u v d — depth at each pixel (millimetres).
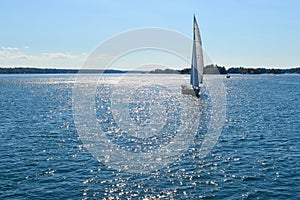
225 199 23594
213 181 26953
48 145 39219
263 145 38531
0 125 53219
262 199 23516
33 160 32719
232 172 28984
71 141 41531
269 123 54125
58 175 28453
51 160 32844
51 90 151125
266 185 25906
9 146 38406
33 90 151000
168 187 25828
